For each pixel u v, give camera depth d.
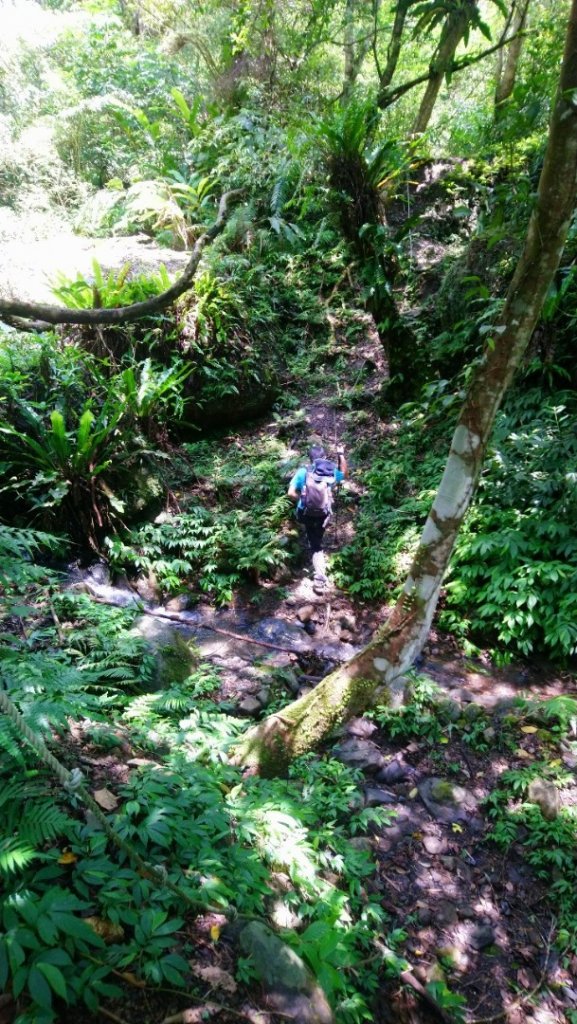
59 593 4.43
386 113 8.85
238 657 4.59
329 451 6.74
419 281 7.90
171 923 1.80
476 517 5.13
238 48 8.47
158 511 5.88
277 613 5.26
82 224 8.65
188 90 9.88
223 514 5.96
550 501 4.88
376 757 3.65
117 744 2.67
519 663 4.66
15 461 5.21
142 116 8.98
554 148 2.57
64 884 1.81
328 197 6.57
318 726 3.59
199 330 6.70
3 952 1.48
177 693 3.59
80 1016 1.57
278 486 6.23
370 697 3.67
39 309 2.39
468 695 4.26
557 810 3.39
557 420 5.37
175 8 9.94
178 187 8.03
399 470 6.28
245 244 8.32
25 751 2.09
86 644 3.91
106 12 10.28
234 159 8.01
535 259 2.84
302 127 6.25
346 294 8.47
